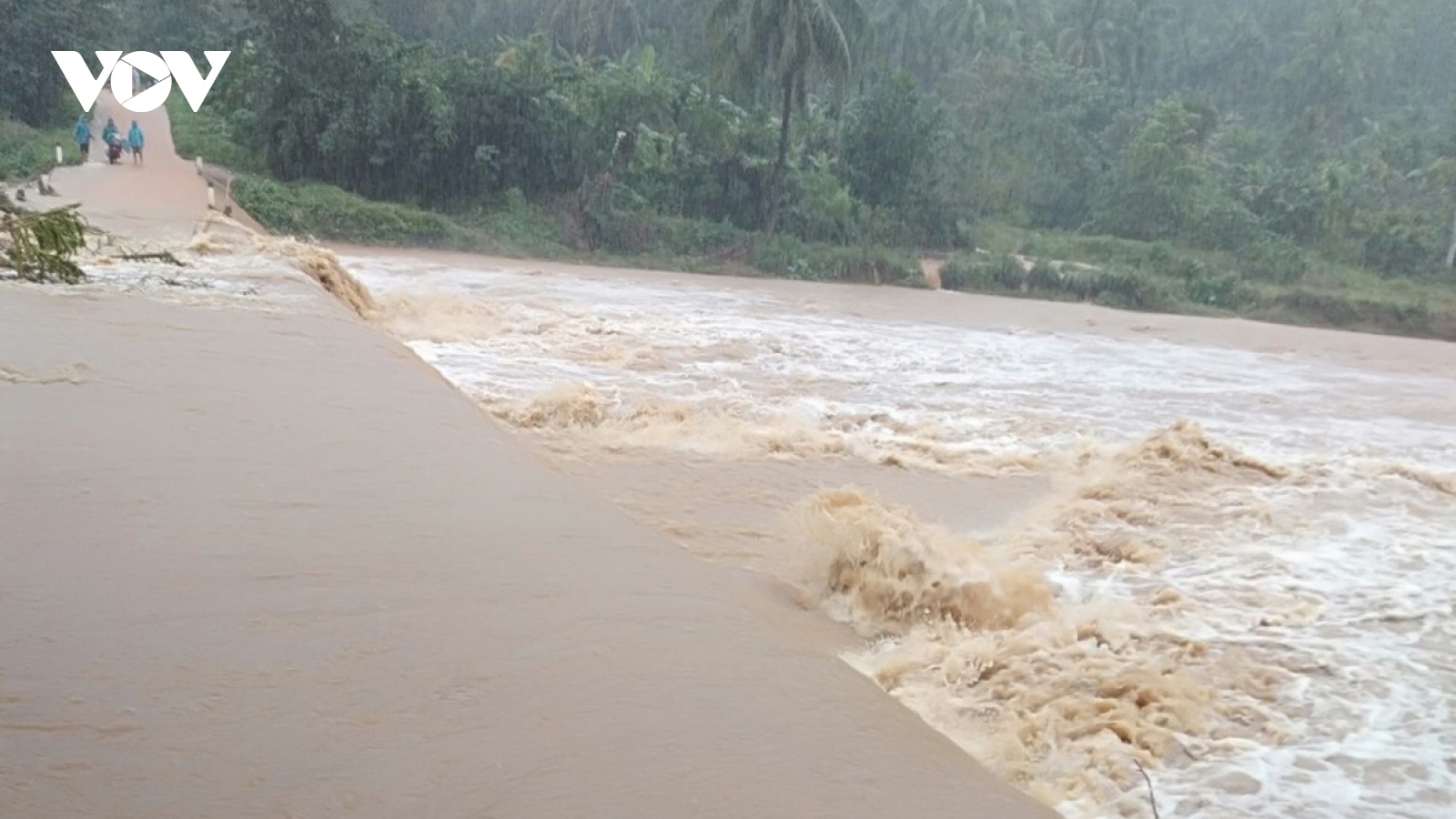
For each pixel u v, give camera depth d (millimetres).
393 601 5617
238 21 53188
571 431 13227
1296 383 23906
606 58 54500
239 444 8078
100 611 5227
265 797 3867
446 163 42781
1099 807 5113
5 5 41906
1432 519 10570
